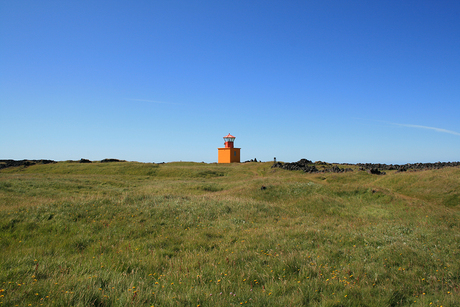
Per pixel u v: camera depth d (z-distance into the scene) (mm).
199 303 5023
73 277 5781
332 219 14531
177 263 7289
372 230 11062
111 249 8836
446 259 7656
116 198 16891
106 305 4875
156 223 12430
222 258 7605
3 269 6203
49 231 10867
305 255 7754
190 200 17266
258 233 10453
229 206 15914
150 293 5246
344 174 32719
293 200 20891
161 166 52406
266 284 6023
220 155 62969
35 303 4691
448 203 19906
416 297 5637
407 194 22938
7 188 22859
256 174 42812
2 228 10664
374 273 6680
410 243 8977
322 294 5453
